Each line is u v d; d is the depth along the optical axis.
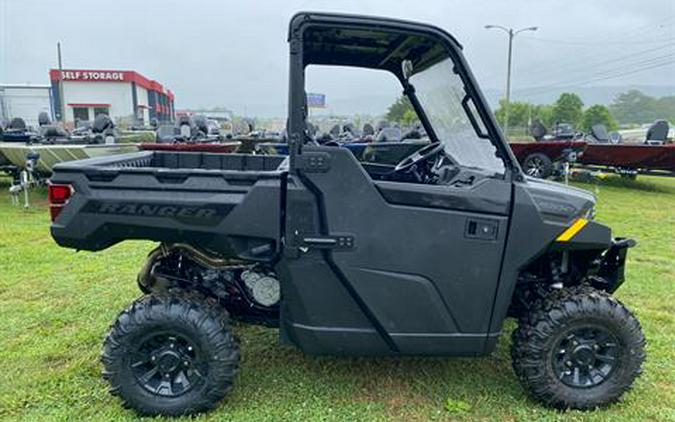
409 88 3.01
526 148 10.03
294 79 2.10
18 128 10.20
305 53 2.70
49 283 4.07
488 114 2.23
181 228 2.21
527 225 2.24
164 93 59.22
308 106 2.65
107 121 9.72
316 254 2.20
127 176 2.20
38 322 3.32
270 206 2.18
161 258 2.64
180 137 8.84
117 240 2.28
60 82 40.72
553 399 2.38
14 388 2.53
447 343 2.31
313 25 2.11
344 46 2.58
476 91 2.23
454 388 2.59
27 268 4.46
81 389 2.53
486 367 2.80
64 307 3.57
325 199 2.16
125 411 2.35
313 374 2.70
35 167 7.31
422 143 3.21
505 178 2.24
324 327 2.28
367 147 3.27
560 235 2.26
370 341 2.30
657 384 2.64
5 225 6.21
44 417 2.31
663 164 9.77
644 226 6.67
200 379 2.30
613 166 10.34
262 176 2.18
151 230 2.23
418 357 2.62
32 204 7.77
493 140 2.26
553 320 2.32
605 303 2.34
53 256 4.84
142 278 2.65
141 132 12.48
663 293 4.02
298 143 2.13
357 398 2.50
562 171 9.97
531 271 2.62
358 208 2.17
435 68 2.57
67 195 2.21
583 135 11.48
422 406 2.44
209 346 2.26
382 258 2.21
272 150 6.91
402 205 2.19
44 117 11.16
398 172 2.71
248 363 2.81
